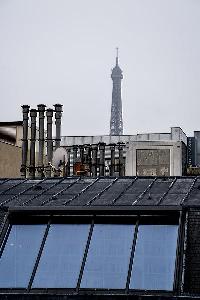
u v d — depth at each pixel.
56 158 43.75
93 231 22.27
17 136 57.28
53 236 22.42
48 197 25.98
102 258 20.98
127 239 21.58
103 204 23.50
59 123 45.72
